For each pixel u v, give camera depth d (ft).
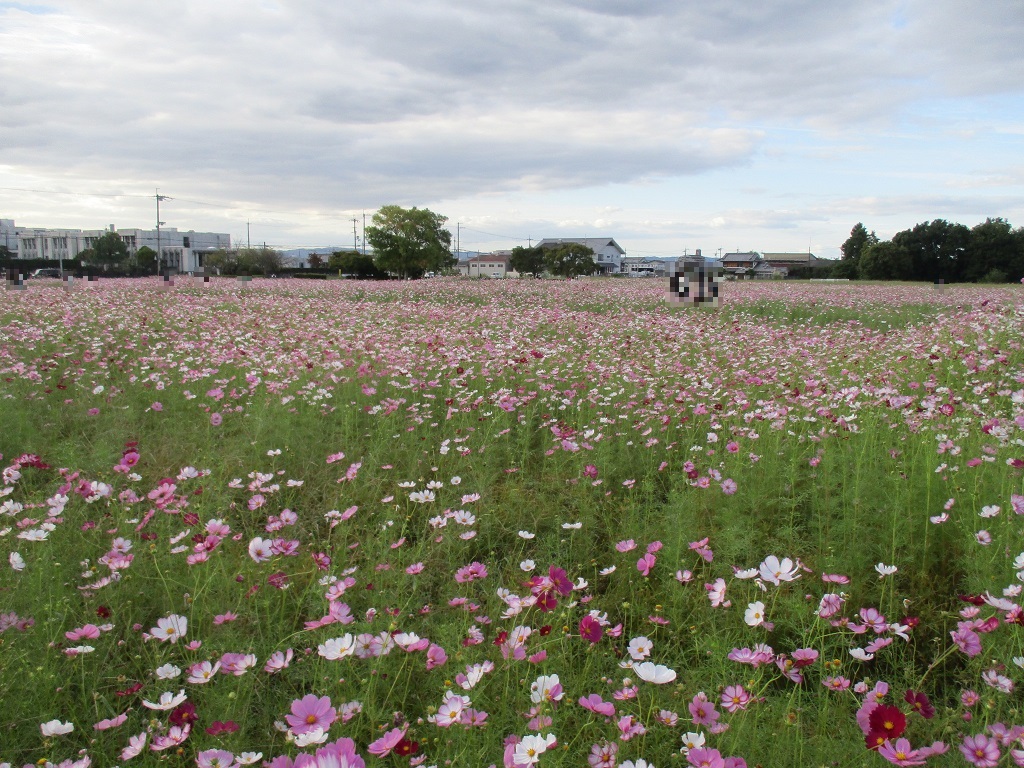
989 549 9.28
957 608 9.18
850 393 15.80
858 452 12.86
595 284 91.30
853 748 6.33
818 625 7.65
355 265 165.07
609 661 8.09
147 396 19.95
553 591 7.44
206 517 11.53
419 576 10.19
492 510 12.44
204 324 34.76
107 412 17.83
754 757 6.24
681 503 11.12
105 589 9.11
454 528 11.70
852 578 9.72
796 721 6.34
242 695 7.24
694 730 6.53
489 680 7.36
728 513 11.28
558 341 31.58
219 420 15.52
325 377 21.26
